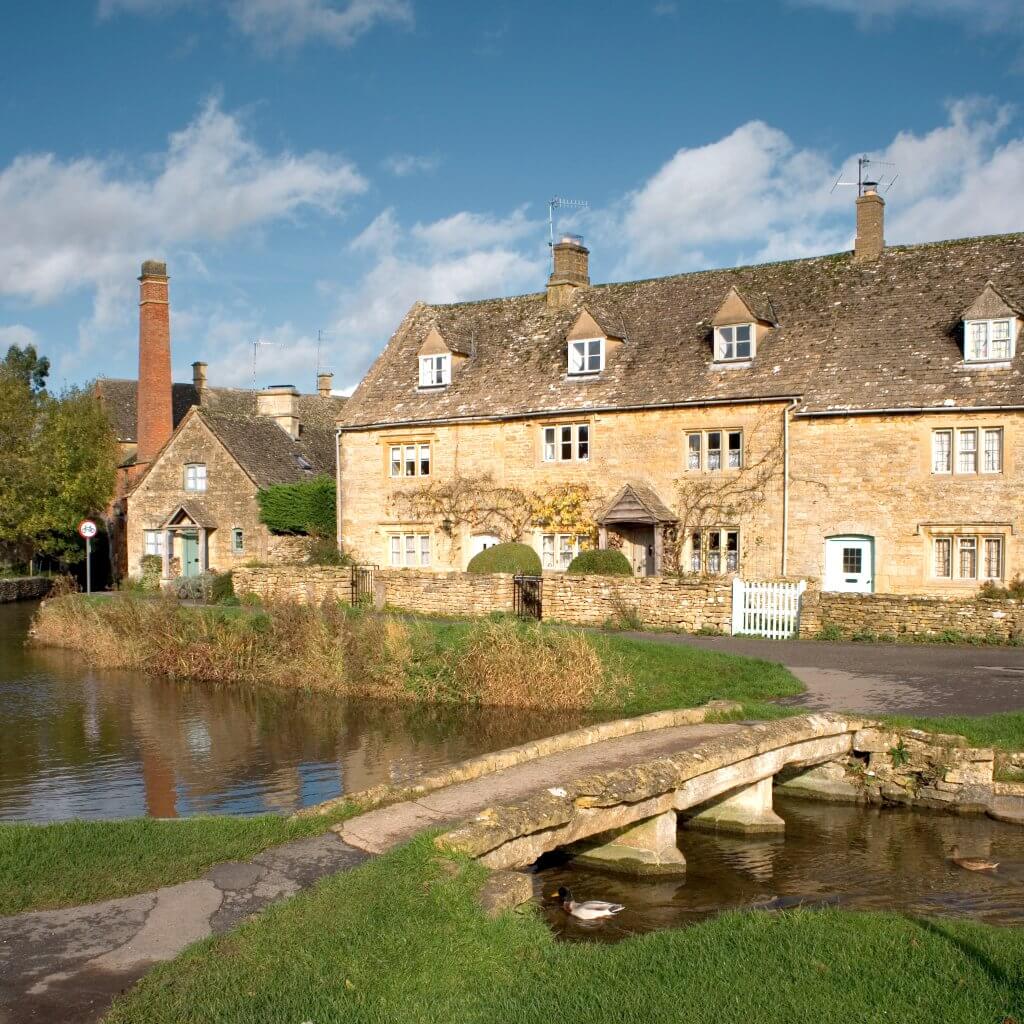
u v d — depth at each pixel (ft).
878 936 25.04
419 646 66.59
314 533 120.98
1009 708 47.70
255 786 43.37
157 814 38.93
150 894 24.88
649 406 95.86
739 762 37.83
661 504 95.45
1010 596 75.41
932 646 66.54
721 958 23.29
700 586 75.61
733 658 59.88
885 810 42.73
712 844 38.09
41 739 53.47
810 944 24.35
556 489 101.30
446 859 26.05
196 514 127.13
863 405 85.35
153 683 71.77
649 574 97.96
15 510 139.95
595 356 102.73
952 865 34.96
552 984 21.49
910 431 84.23
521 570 93.20
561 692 59.16
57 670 77.56
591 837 35.68
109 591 140.97
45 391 156.25
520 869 31.19
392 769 46.21
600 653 62.13
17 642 93.71
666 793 34.45
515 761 37.14
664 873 34.19
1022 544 80.18
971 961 23.32
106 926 22.95
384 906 23.31
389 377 116.88
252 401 193.57
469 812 30.99
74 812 39.42
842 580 87.10
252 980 20.02
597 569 89.76
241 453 126.82
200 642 75.25
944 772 42.29
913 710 47.39
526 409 102.68
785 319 96.37
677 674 59.16
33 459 142.61
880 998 21.04
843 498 86.84
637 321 105.70
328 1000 19.30
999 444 81.66
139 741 52.85
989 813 41.09
